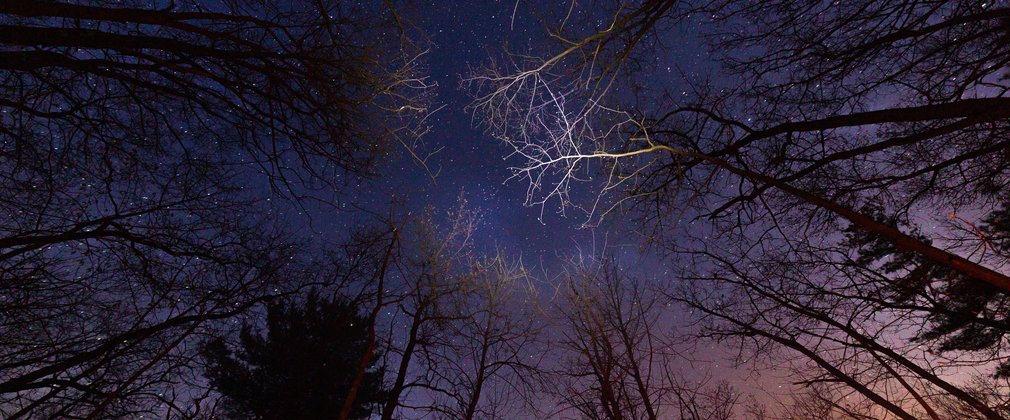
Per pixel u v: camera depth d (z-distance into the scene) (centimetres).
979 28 621
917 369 785
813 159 767
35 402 614
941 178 820
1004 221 788
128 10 432
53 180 661
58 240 600
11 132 596
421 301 1461
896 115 521
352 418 1712
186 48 503
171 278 770
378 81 650
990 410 723
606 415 1293
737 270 962
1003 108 457
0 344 629
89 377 677
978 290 819
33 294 639
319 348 1572
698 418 1182
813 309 896
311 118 663
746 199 762
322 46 604
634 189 791
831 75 698
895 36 590
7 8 380
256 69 565
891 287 851
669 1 527
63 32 430
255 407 1475
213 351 816
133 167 721
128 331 704
